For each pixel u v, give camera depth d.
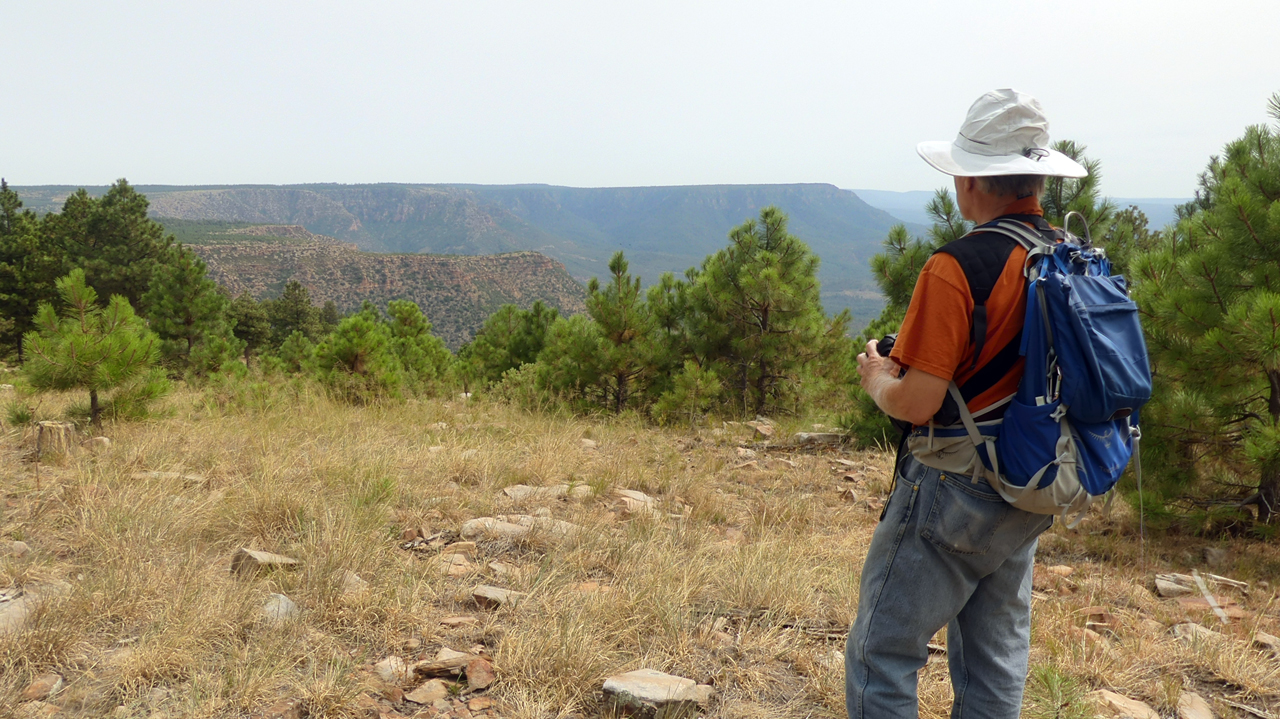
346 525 3.98
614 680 2.58
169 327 22.91
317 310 79.81
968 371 1.68
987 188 1.82
